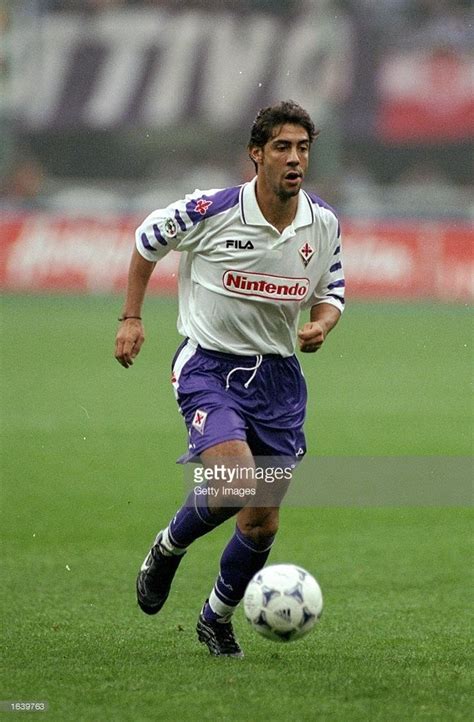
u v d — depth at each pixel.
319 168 121.94
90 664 18.86
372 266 101.75
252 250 19.45
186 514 19.42
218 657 19.53
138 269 20.00
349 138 122.06
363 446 44.81
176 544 19.72
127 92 126.94
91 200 116.38
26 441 45.06
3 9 125.50
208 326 19.81
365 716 16.03
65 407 53.34
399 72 121.38
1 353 70.81
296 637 18.22
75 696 16.97
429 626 22.23
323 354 73.81
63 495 36.31
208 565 28.42
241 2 128.25
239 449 18.84
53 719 15.95
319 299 20.59
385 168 123.06
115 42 128.38
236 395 19.78
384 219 102.88
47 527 32.28
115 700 16.78
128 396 56.81
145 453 43.06
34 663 18.92
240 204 19.44
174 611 23.59
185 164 126.31
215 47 127.25
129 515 33.84
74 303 98.00
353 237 102.25
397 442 45.56
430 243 101.31
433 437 46.72
